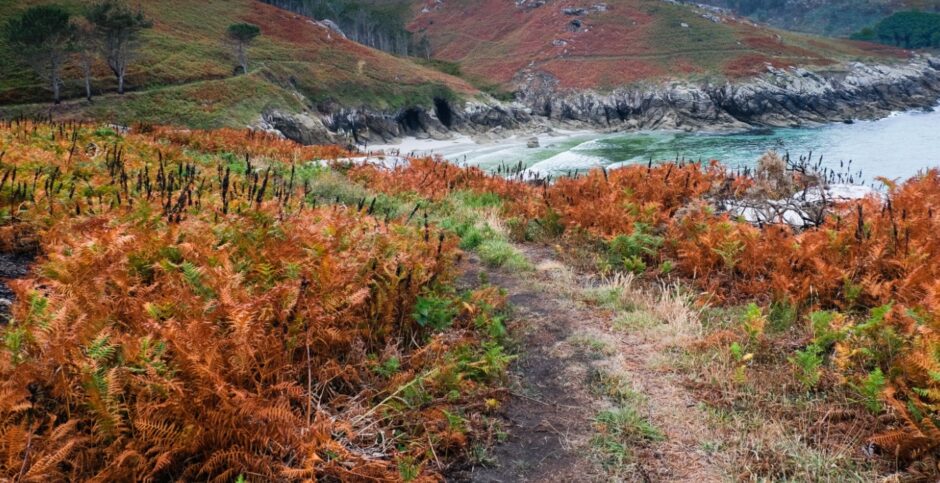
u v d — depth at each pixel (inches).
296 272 177.0
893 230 247.8
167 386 114.6
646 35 4906.5
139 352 121.2
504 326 211.3
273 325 156.2
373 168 568.7
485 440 141.9
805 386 159.2
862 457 131.6
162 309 147.2
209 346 124.7
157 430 108.7
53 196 247.1
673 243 299.0
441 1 7554.1
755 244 261.0
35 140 405.4
